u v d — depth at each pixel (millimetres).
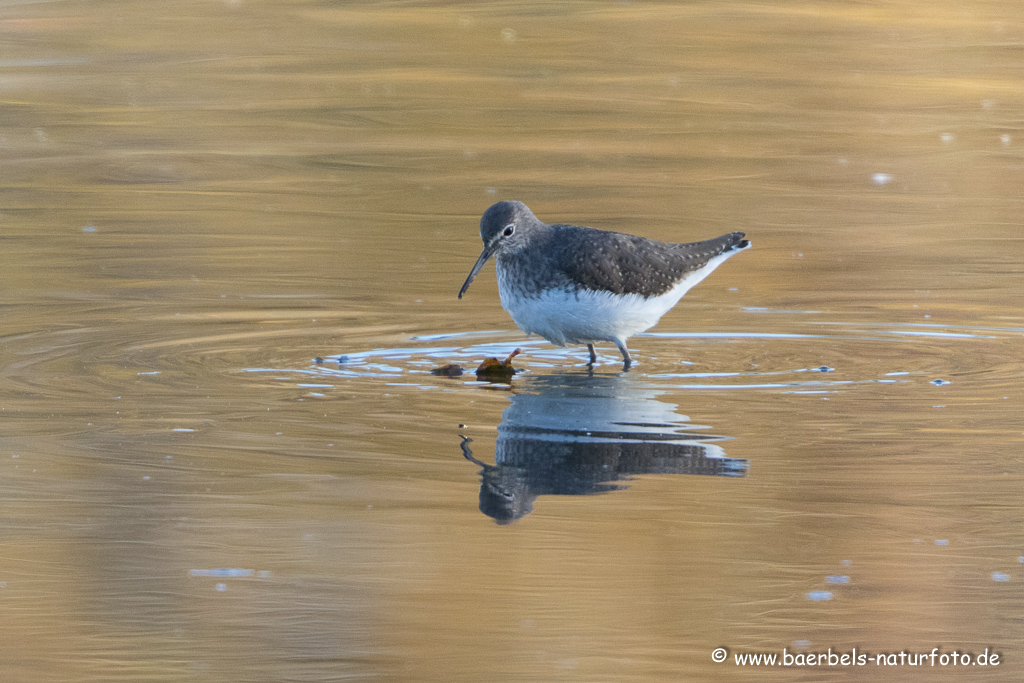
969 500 10508
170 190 22578
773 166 24172
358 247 19625
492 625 8633
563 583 9156
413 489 10750
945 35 33250
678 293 14891
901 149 25141
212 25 34562
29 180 22891
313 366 14375
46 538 9797
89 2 36469
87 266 18328
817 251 19469
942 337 15617
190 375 13906
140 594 8969
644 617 8758
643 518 10172
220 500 10523
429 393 13461
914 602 8938
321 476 11047
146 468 11211
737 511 10305
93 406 12805
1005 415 12617
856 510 10312
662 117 27391
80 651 8289
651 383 13883
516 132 26453
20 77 29531
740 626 8688
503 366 14359
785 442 11867
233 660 8289
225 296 17078
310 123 26859
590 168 24078
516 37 33500
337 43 32906
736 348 15320
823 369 14359
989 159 24453
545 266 14328
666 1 36875
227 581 9180
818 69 30359
